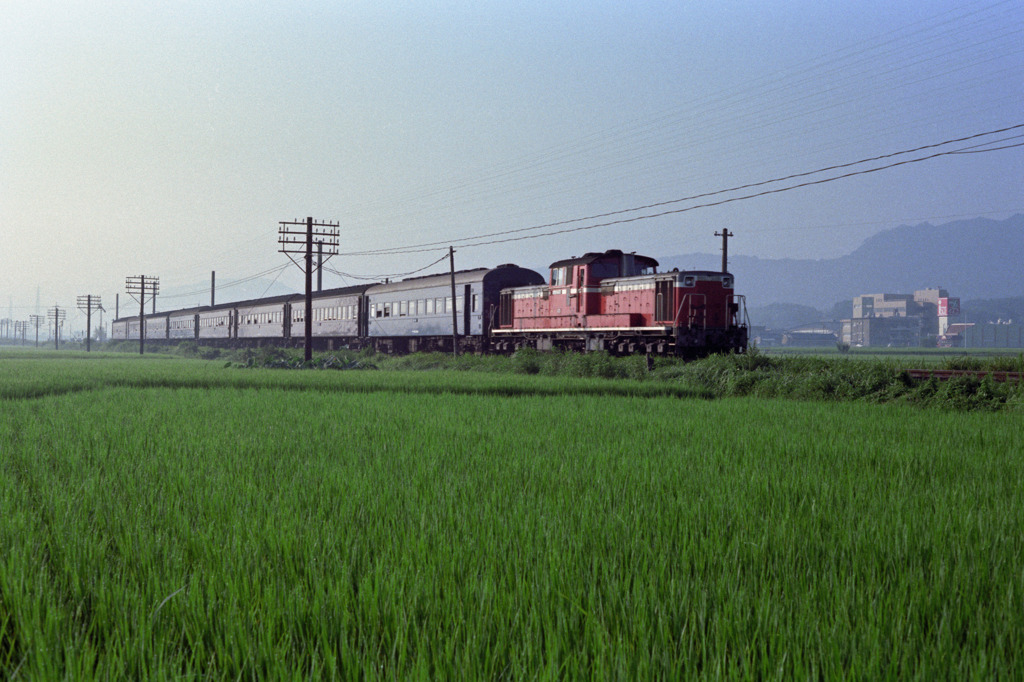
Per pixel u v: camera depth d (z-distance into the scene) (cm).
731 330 2841
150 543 470
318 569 429
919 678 294
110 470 760
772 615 355
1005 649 333
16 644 354
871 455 878
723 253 4444
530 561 442
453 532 508
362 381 2352
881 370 1959
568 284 3388
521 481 717
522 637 340
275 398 1741
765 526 516
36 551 474
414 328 4484
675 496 648
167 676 311
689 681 302
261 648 324
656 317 2878
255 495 631
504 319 3884
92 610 390
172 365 3909
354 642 341
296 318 5788
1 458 837
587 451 909
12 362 4347
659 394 1989
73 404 1567
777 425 1191
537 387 2106
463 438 1034
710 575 414
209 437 1037
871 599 377
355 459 840
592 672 305
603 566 418
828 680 300
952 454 881
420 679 294
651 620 350
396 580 399
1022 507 591
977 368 2439
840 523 538
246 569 421
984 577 412
